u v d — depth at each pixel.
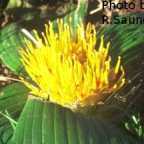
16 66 0.19
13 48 0.20
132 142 0.16
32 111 0.16
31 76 0.17
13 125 0.17
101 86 0.17
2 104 0.18
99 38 0.20
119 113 0.19
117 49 0.19
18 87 0.19
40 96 0.17
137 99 0.20
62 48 0.18
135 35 0.20
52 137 0.16
